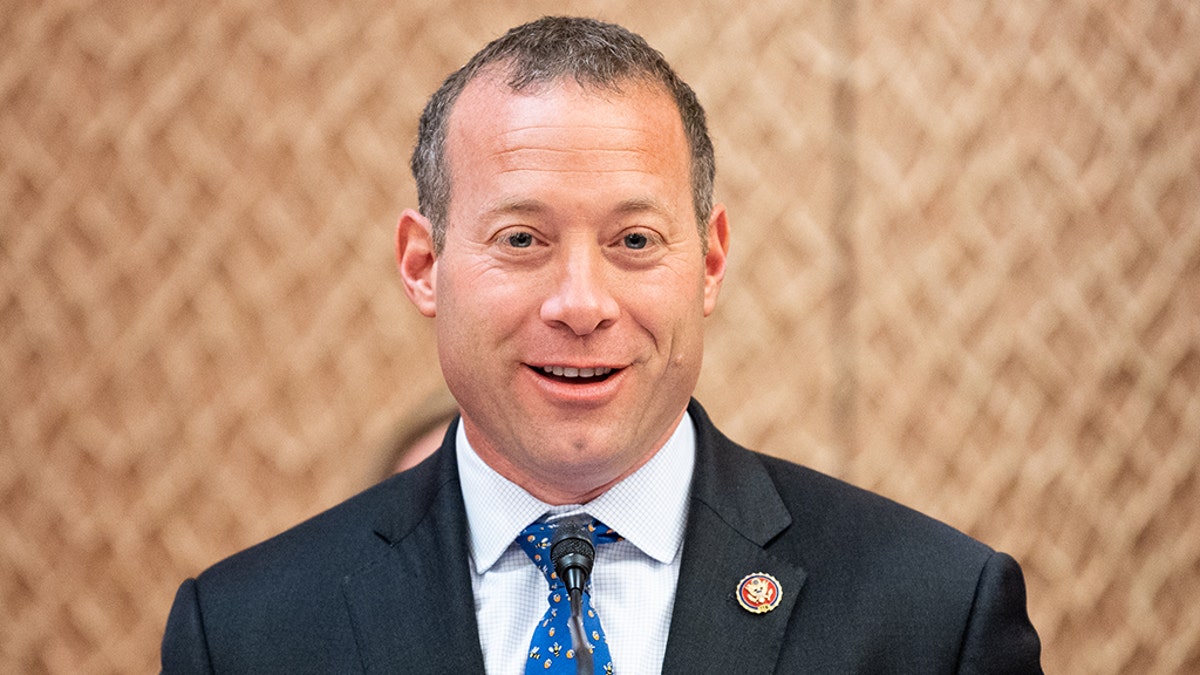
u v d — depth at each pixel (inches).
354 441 402.0
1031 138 412.8
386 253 405.7
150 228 403.5
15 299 402.0
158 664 399.5
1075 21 415.5
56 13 401.4
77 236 403.5
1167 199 417.1
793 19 411.8
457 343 199.5
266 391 403.5
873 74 410.3
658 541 211.6
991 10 414.3
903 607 205.5
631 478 212.5
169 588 401.4
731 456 227.5
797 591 207.9
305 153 404.8
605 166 190.9
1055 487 406.9
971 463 404.8
